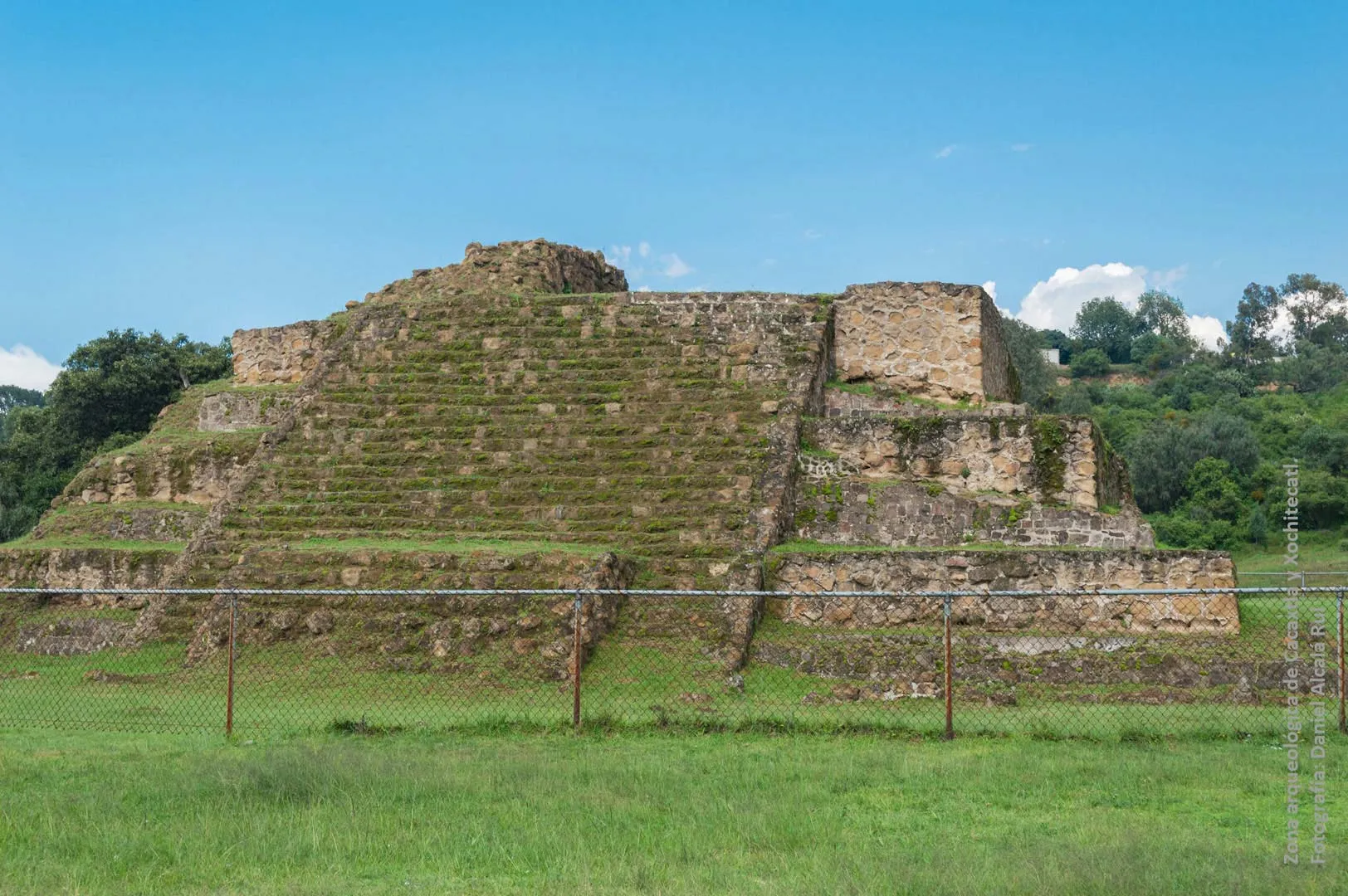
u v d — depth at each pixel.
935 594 15.71
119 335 52.91
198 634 22.11
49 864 10.20
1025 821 11.62
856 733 16.00
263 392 33.41
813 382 27.97
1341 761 13.94
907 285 30.30
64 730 16.81
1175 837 10.84
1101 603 21.61
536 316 30.30
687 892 9.45
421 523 24.72
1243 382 91.88
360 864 10.38
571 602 20.62
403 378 28.92
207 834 11.02
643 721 16.48
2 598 27.23
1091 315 126.19
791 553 22.62
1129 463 66.75
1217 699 18.53
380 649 21.06
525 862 10.42
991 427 25.59
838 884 9.52
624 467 25.56
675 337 29.36
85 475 31.67
